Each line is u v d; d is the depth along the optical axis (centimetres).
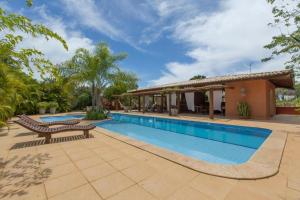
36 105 1755
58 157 418
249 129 776
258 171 306
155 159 393
